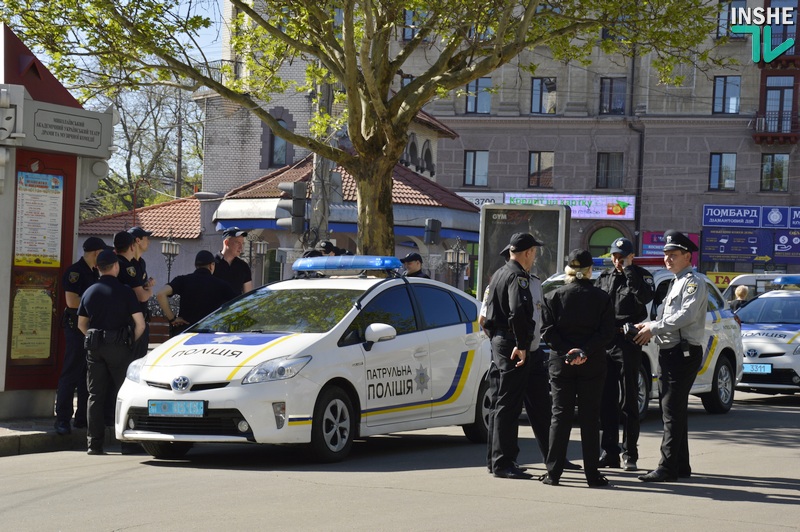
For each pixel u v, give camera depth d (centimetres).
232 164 3888
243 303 1112
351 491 824
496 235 2242
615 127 5347
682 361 913
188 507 746
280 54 2131
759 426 1434
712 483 907
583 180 5375
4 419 1233
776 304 1958
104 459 1041
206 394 952
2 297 1212
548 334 879
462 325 1177
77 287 1155
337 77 1922
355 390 1023
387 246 1919
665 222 5316
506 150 5441
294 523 687
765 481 926
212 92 3888
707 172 5259
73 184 1280
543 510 755
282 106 3847
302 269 1208
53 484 857
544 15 1948
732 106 5247
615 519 725
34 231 1246
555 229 2219
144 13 1867
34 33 1853
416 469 964
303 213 1998
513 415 918
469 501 787
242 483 863
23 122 1197
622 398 1012
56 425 1140
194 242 3788
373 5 1884
